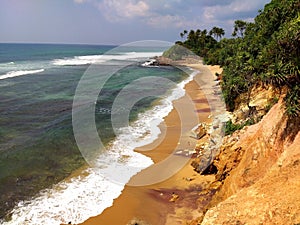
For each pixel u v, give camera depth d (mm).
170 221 12570
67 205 13422
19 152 19312
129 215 12867
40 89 40125
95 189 14742
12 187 14953
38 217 12555
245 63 30766
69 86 42094
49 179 15789
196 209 13312
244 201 9180
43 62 75125
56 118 26844
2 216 12555
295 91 11492
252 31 44812
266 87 22500
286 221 7902
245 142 14648
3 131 23438
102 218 12625
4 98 34625
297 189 8734
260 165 11656
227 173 14539
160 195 14375
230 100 29109
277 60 12836
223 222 8633
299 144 10172
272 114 12969
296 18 13352
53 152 19250
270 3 34719
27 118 27000
